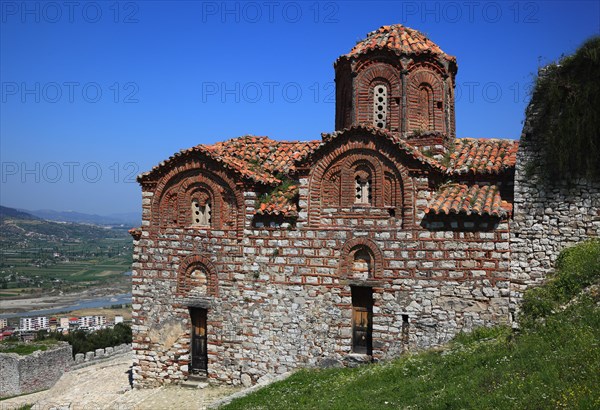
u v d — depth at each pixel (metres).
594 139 17.70
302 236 19.98
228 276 21.05
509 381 11.95
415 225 18.69
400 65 21.69
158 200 22.14
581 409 9.77
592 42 17.69
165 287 22.05
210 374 21.30
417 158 18.50
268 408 15.91
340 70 23.36
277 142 24.86
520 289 18.03
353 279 19.39
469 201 18.47
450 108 23.25
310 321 19.89
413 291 18.66
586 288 16.03
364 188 19.52
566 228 17.94
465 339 17.61
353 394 14.88
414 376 15.23
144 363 22.31
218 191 21.22
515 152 20.42
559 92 18.00
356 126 19.02
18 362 40.09
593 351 11.94
